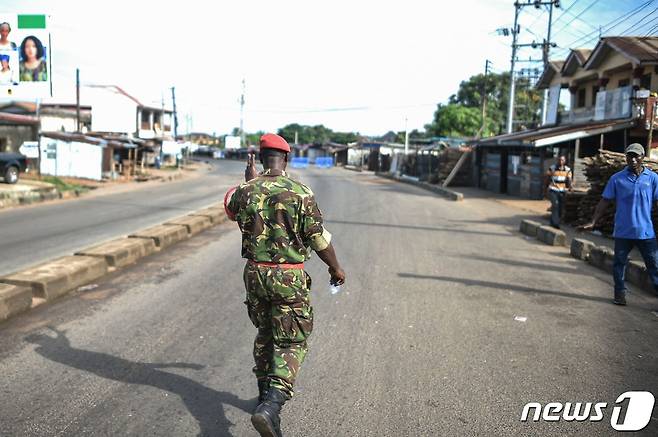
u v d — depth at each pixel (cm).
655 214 945
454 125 5466
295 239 322
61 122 4081
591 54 2244
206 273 784
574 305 628
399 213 1628
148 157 5119
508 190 2492
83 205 1919
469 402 383
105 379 416
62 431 339
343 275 340
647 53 1920
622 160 1184
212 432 342
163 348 482
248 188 326
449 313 594
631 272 732
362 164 5972
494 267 841
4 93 2206
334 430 345
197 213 1378
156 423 352
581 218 1302
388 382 415
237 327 541
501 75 5934
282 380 315
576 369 442
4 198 1819
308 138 10981
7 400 379
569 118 2598
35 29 2183
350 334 523
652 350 486
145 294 663
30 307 591
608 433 346
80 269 695
